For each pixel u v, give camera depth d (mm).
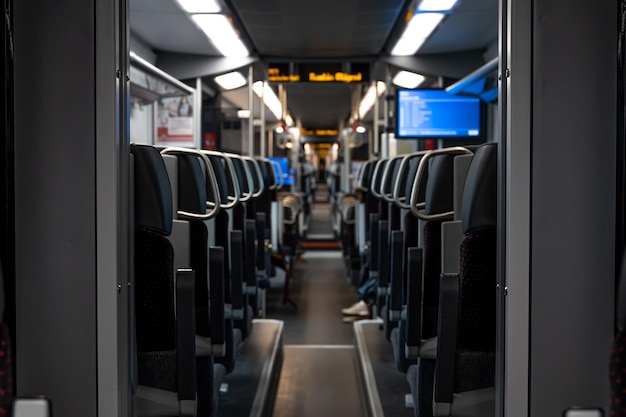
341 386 5242
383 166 5750
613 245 2330
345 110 17422
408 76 9805
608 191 2324
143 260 2775
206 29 7473
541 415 2361
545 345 2350
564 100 2312
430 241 3473
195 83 8961
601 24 2301
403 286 4281
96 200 2289
